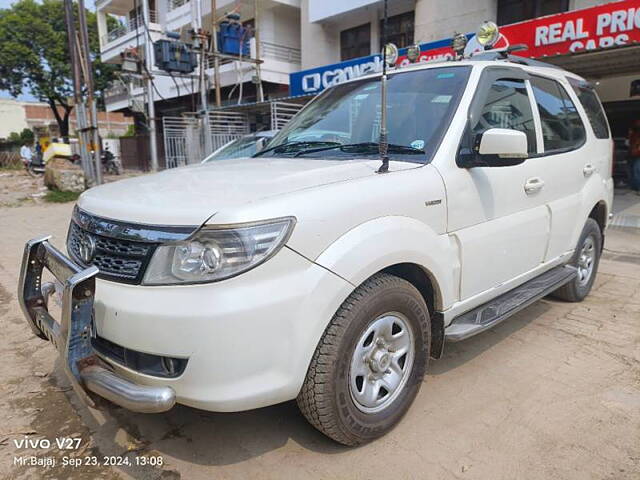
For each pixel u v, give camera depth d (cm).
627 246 683
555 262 380
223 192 217
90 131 1372
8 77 3041
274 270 196
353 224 220
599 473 227
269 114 1548
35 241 254
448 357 343
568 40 810
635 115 1149
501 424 264
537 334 382
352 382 230
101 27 2831
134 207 214
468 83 302
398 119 303
